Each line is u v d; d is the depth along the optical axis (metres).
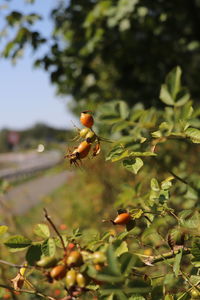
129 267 1.25
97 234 1.54
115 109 2.39
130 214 1.66
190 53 7.03
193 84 7.12
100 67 7.53
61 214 7.51
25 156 47.81
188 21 6.43
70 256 1.24
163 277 1.61
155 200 1.69
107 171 7.02
